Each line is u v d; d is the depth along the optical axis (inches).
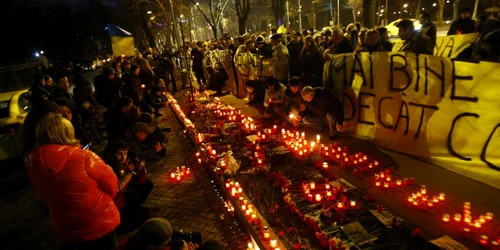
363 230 153.9
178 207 204.4
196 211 197.3
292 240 155.0
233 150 276.2
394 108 240.7
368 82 258.8
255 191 202.5
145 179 199.6
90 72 1393.9
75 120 321.1
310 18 2135.8
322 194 188.2
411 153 227.5
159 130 290.5
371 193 185.8
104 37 1876.2
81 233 123.1
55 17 1545.3
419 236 146.1
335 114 267.4
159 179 248.5
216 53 581.0
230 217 185.3
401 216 162.2
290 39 476.4
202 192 219.3
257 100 375.2
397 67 235.0
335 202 179.9
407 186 188.9
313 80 348.2
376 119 256.7
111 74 392.2
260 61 423.2
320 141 274.1
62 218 121.1
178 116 422.6
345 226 157.8
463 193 175.6
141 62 488.4
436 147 215.8
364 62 259.4
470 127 198.1
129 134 215.3
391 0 1665.8
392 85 240.2
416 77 223.8
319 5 2298.2
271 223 169.9
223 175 222.2
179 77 941.8
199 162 267.4
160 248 100.1
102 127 440.5
